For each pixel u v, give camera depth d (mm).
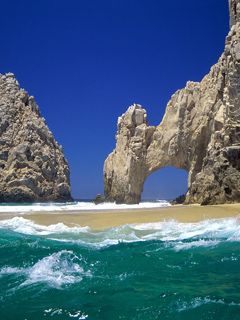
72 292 10305
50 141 111312
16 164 100188
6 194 96125
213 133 48438
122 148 59031
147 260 13516
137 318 8594
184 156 56812
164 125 57969
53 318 8695
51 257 13961
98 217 28922
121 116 60688
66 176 112938
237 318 8414
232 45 45000
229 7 49188
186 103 56406
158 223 24750
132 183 57469
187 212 30312
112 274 11867
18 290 10531
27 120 109875
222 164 39219
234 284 10727
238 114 42188
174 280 11180
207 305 9148
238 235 18172
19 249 15695
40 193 99938
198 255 14195
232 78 43094
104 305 9359
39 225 25312
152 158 57812
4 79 118312
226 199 38344
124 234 20516
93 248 16047
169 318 8523
